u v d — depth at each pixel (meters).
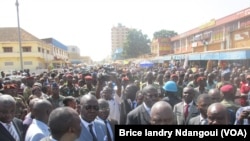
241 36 28.19
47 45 61.00
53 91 7.88
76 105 6.32
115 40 164.62
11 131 4.38
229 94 5.89
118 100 7.71
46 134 4.15
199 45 40.69
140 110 5.16
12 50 50.97
